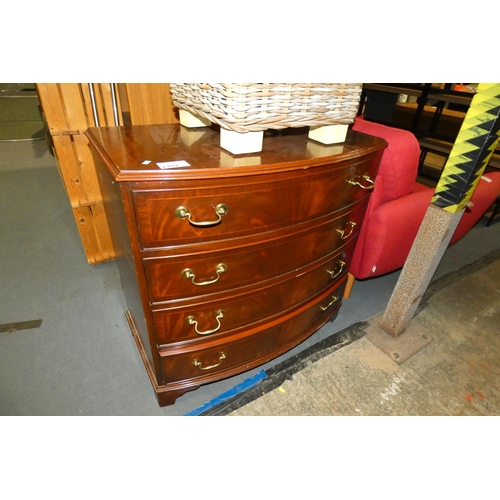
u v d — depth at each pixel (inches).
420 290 55.9
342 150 37.3
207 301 37.4
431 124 110.0
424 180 120.3
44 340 57.0
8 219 91.6
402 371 55.1
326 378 53.2
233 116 29.6
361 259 57.6
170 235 30.8
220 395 50.0
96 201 67.9
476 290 75.4
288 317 47.0
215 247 33.4
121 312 63.7
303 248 41.1
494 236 98.5
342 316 66.6
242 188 31.0
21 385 49.4
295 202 35.6
